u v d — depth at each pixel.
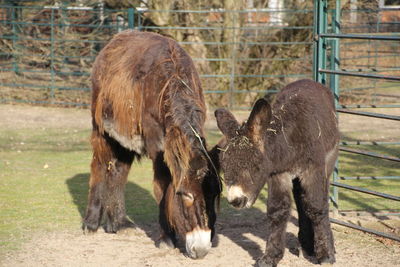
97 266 5.10
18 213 6.78
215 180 4.46
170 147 4.59
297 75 13.84
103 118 5.85
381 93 15.47
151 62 5.38
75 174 8.78
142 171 9.20
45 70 15.53
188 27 13.39
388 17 17.42
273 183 4.63
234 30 14.38
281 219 4.66
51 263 5.16
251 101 14.95
